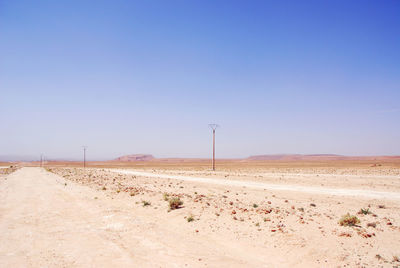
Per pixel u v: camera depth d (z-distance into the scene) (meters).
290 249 9.47
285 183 35.25
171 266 8.44
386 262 8.30
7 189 30.77
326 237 10.36
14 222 14.54
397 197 22.44
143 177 47.81
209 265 8.45
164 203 17.80
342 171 62.59
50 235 12.02
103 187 28.19
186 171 71.88
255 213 14.45
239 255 9.30
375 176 44.72
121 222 14.09
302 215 14.33
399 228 11.61
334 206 17.83
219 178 44.53
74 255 9.52
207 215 14.30
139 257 9.24
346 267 8.03
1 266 8.59
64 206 19.11
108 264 8.66
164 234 11.88
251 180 40.34
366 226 11.88
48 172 71.38
